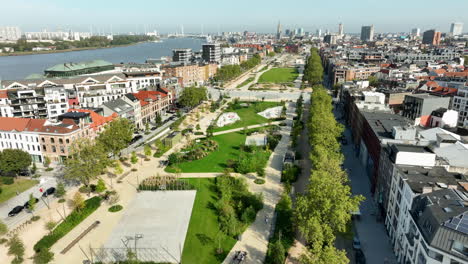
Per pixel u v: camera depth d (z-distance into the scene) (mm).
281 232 89000
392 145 93688
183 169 132625
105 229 92000
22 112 177375
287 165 128250
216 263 78000
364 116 137625
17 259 77938
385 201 95062
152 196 111062
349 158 145500
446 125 145875
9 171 124562
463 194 70875
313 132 139875
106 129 140500
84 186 116375
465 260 56344
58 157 136500
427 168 86188
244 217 93812
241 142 164875
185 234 89250
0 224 85875
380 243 85875
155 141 162625
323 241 77938
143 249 83125
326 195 78375
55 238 86125
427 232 63625
